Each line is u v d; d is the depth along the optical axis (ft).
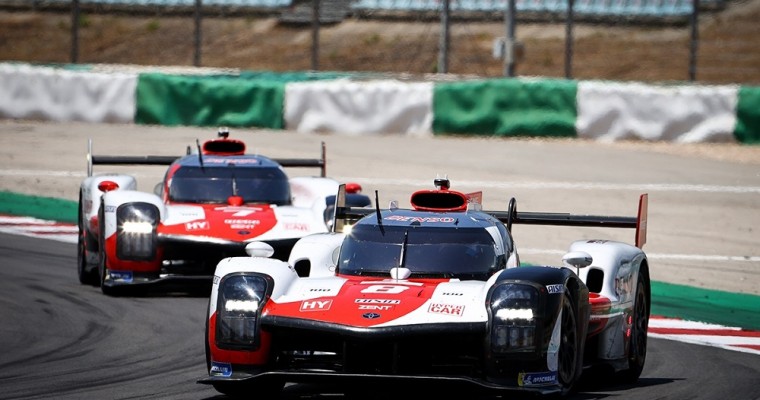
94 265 153.69
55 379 99.60
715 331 134.72
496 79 313.53
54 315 132.67
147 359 109.40
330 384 88.79
